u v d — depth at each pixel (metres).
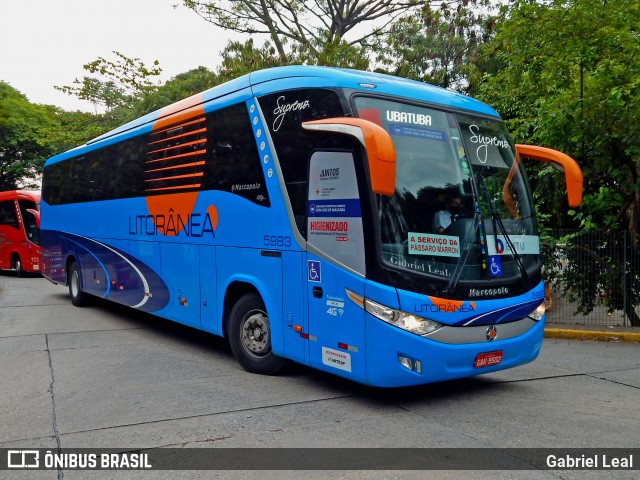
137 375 7.39
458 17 22.11
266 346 7.21
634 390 6.89
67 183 14.21
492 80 13.13
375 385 5.63
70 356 8.52
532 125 12.19
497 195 6.43
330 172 6.09
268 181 6.94
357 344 5.76
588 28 10.02
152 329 10.85
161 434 5.26
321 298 6.16
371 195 5.69
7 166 38.75
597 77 10.20
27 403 6.25
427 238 5.79
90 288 12.87
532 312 6.45
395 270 5.58
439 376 5.70
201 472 4.48
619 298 11.02
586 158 10.87
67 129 32.38
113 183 11.41
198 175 8.38
